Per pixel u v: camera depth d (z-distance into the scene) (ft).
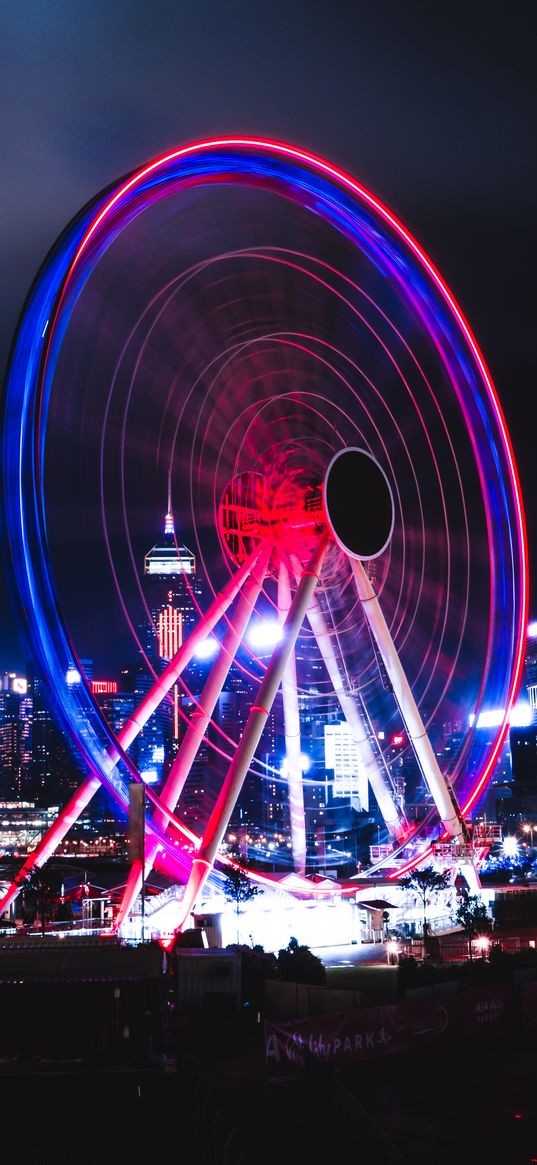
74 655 269.85
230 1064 166.81
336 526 337.31
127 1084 147.74
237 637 347.36
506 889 456.45
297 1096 135.13
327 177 313.12
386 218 319.47
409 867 405.59
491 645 365.81
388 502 355.56
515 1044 171.63
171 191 296.71
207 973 213.46
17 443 263.49
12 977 179.01
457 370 344.49
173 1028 195.62
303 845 410.31
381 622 363.56
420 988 184.65
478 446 351.25
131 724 338.13
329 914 399.24
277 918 394.32
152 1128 126.93
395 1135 128.77
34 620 269.23
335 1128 122.31
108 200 269.85
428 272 326.85
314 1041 148.97
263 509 347.97
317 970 235.20
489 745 380.37
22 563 265.13
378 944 347.97
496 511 351.87
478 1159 120.06
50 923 386.11
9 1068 161.48
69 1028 171.32
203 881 308.60
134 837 244.83
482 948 310.45
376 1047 159.02
